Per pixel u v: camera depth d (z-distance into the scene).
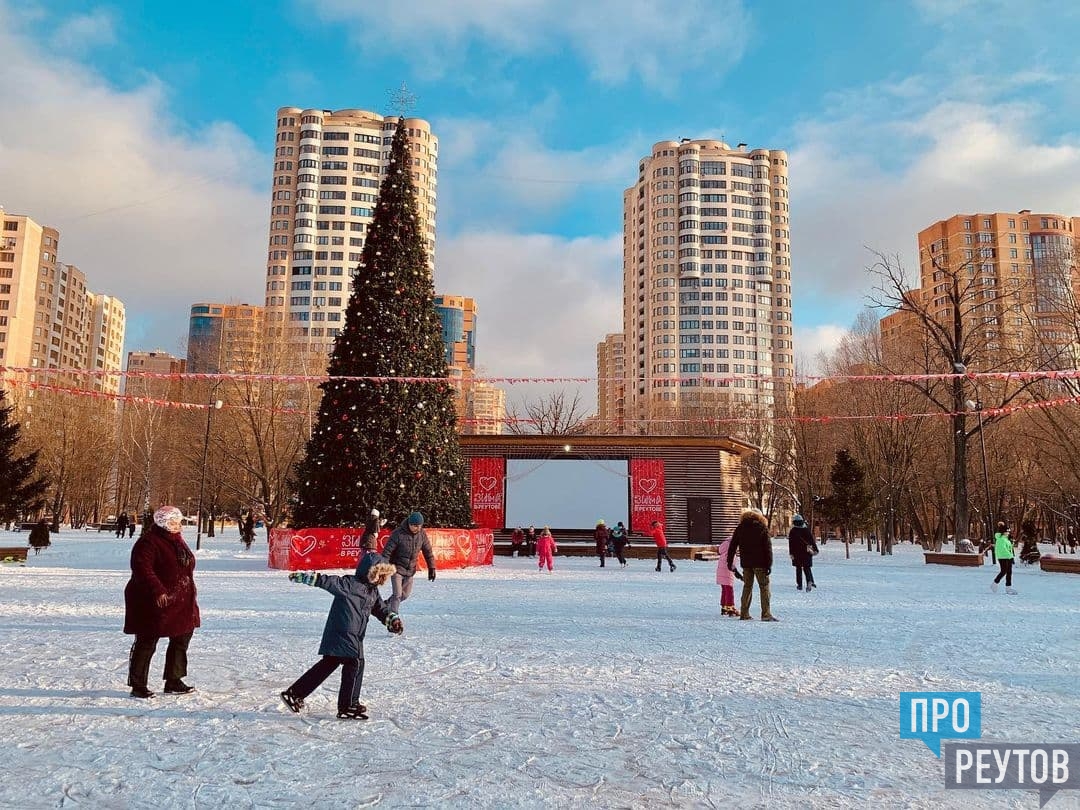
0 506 28.61
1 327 122.25
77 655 8.66
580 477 37.00
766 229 145.12
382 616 6.59
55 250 133.38
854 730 6.08
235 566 24.58
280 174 136.25
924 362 43.59
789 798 4.57
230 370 47.62
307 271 133.00
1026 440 48.28
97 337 158.00
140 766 4.96
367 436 23.62
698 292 142.12
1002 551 19.67
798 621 12.76
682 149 145.62
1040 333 36.47
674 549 33.69
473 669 8.31
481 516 36.50
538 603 15.01
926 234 115.06
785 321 144.62
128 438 62.81
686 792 4.65
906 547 56.78
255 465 48.59
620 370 165.62
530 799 4.49
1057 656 9.45
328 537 22.34
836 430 54.09
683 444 37.47
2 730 5.71
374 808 4.30
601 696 7.11
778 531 77.44
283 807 4.30
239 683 7.42
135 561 6.87
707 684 7.68
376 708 6.58
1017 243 108.81
